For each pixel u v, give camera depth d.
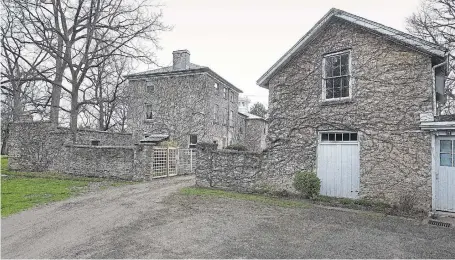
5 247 5.56
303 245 5.67
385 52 9.38
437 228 6.93
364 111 9.66
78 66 19.73
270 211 8.54
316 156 10.58
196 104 24.44
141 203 9.56
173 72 25.03
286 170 11.13
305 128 10.91
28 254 5.20
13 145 19.33
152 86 26.41
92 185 13.55
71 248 5.46
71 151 17.31
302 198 10.41
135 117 26.48
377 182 9.26
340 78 10.45
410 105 8.84
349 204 9.25
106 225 7.01
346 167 9.95
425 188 8.45
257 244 5.71
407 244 5.79
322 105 10.57
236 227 6.88
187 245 5.63
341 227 6.93
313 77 10.91
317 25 10.59
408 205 8.46
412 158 8.71
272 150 11.49
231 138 30.34
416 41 8.72
